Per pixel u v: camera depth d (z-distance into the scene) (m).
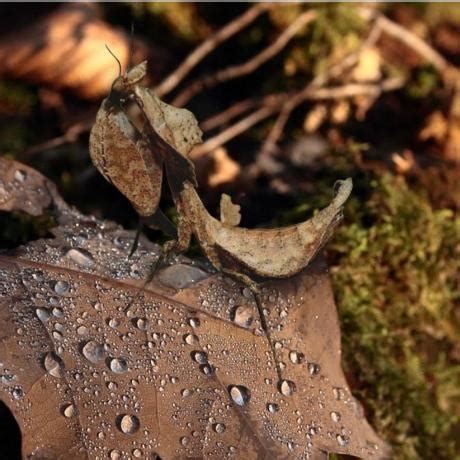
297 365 0.19
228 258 0.17
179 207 0.17
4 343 0.18
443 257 0.25
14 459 0.20
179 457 0.18
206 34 0.34
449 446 0.23
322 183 0.26
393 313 0.24
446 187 0.27
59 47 0.30
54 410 0.18
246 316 0.19
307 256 0.18
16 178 0.21
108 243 0.20
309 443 0.19
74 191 0.26
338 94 0.32
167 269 0.20
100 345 0.18
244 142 0.30
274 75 0.33
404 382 0.23
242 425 0.19
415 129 0.32
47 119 0.29
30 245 0.20
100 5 0.33
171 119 0.16
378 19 0.35
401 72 0.34
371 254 0.24
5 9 0.31
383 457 0.19
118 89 0.16
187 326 0.19
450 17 0.37
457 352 0.24
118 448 0.18
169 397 0.18
